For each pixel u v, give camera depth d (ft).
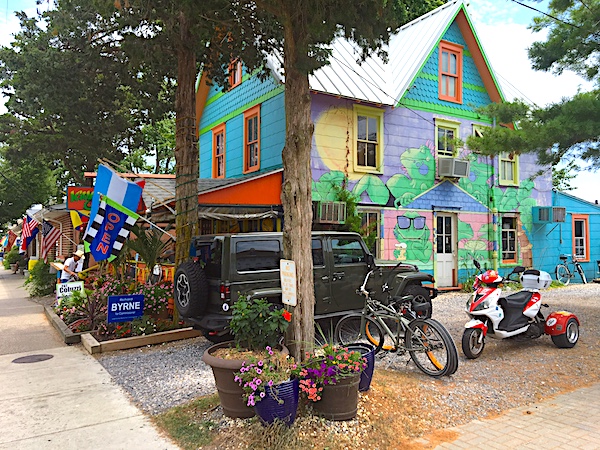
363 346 17.48
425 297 29.30
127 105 51.16
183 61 31.48
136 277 38.63
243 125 48.83
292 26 17.04
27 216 71.82
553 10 30.86
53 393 18.62
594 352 23.31
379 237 43.45
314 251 25.40
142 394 18.21
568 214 57.41
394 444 13.52
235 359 14.58
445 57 49.26
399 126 45.16
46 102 41.98
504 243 52.21
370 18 18.78
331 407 14.24
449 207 47.83
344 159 41.63
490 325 22.68
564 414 15.62
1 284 74.23
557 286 51.80
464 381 18.83
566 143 28.55
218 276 22.71
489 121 51.08
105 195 28.96
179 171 31.35
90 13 35.83
